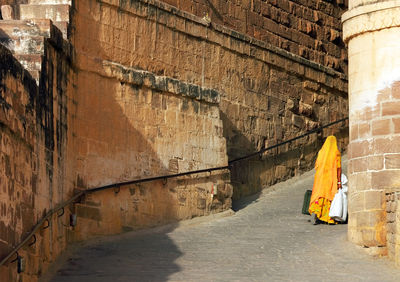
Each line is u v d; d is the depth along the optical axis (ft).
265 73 76.38
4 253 32.76
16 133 35.65
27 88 39.11
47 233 42.63
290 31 82.28
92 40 55.47
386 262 44.32
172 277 40.78
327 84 85.76
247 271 42.09
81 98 52.60
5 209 33.35
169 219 58.95
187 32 65.67
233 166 70.23
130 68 57.72
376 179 47.29
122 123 56.29
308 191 62.39
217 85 69.46
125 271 42.45
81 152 52.01
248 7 76.28
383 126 47.60
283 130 77.97
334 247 48.19
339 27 90.99
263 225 57.93
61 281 40.16
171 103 61.00
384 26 48.24
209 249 48.60
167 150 59.98
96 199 52.80
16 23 46.01
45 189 42.55
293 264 43.80
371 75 48.60
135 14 59.77
